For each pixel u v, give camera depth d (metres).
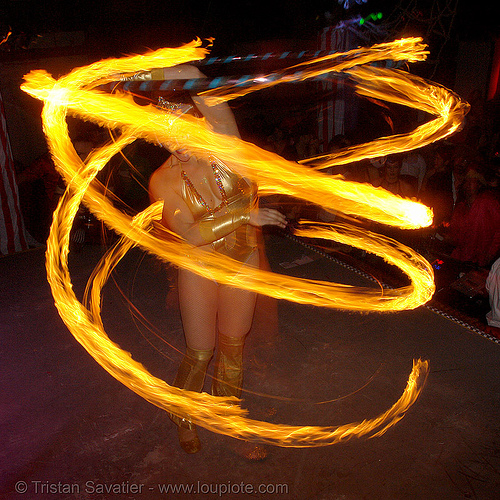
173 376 3.50
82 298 4.52
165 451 2.89
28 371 3.57
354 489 2.62
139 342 3.87
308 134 8.29
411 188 6.30
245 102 10.50
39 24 10.71
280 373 3.51
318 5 11.81
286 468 2.75
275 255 5.30
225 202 2.58
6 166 5.85
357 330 3.98
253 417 3.12
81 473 2.75
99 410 3.20
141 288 4.65
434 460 2.79
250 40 12.54
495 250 5.37
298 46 12.44
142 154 6.55
